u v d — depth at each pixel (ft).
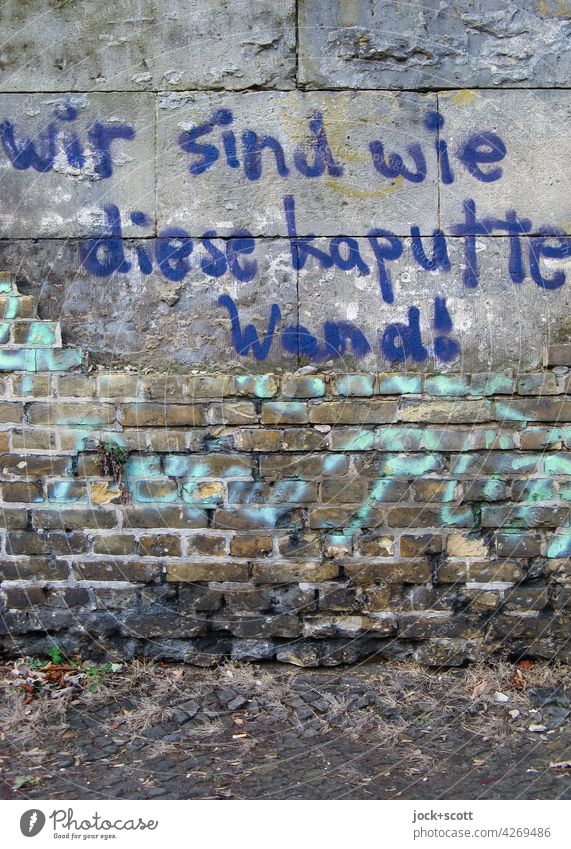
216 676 10.48
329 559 10.55
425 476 10.50
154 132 10.55
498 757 8.94
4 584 10.59
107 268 10.65
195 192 10.59
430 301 10.61
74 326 10.64
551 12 10.46
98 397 10.49
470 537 10.53
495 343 10.61
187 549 10.54
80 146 10.58
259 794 8.30
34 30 10.50
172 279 10.64
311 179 10.55
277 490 10.53
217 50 10.47
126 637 10.65
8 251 10.64
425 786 8.44
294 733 9.39
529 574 10.52
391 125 10.52
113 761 8.84
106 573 10.57
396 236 10.58
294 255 10.59
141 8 10.46
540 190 10.55
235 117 10.52
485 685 10.16
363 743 9.21
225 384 10.48
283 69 10.47
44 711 9.65
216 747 9.14
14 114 10.55
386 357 10.61
